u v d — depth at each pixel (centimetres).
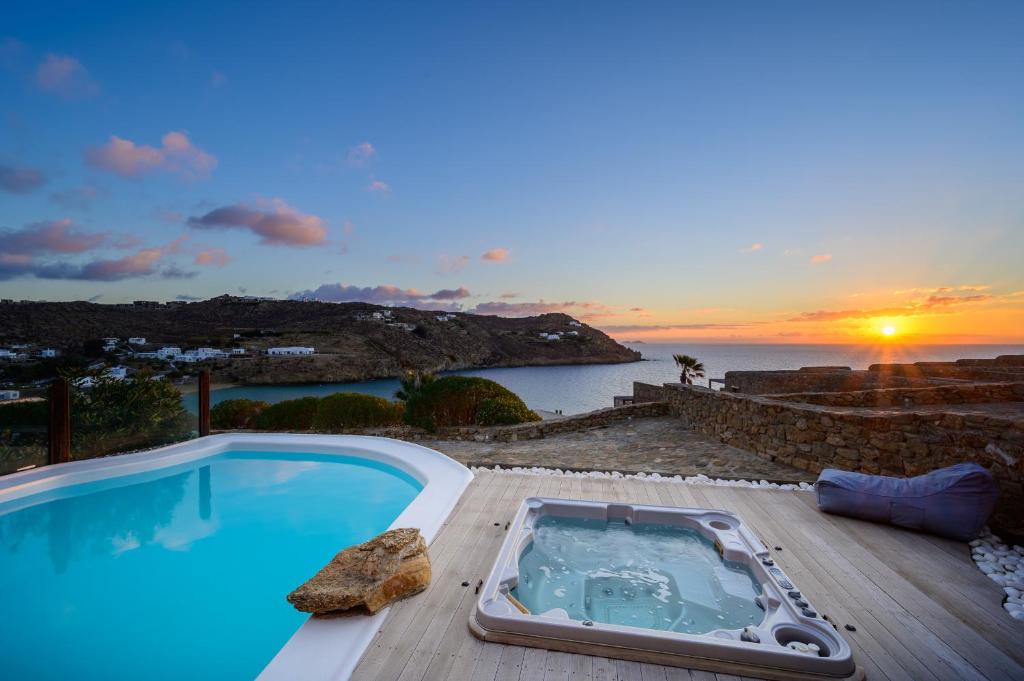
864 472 675
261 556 560
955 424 568
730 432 987
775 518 529
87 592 480
